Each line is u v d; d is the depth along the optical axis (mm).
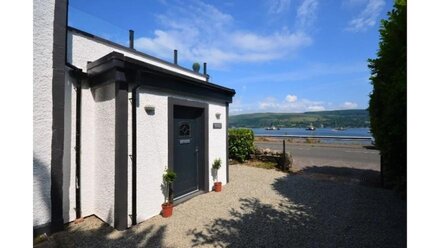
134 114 4062
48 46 3418
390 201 5230
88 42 4512
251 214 4523
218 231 3799
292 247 3303
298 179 7391
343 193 5879
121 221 3812
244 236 3629
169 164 4789
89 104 4379
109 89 4070
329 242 3422
